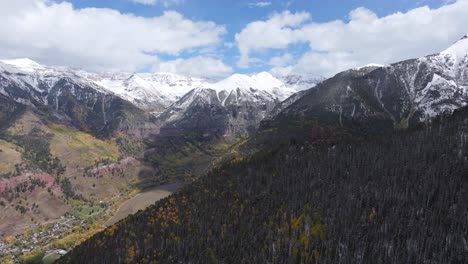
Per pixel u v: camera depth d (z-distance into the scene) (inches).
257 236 7239.2
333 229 6845.5
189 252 7170.3
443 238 6087.6
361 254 6156.5
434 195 7170.3
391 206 7180.1
